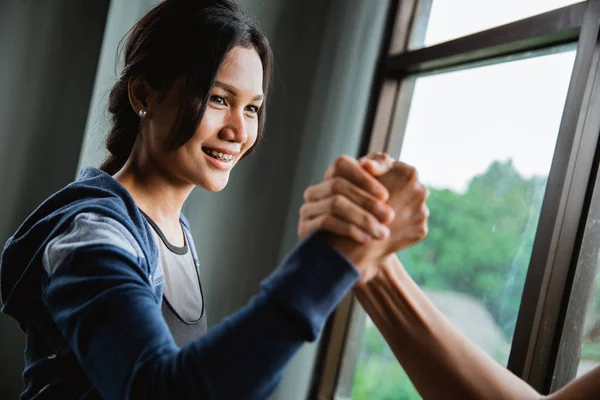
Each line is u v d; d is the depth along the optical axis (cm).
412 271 220
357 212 53
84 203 82
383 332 74
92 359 60
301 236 57
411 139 233
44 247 78
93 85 256
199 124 98
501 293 182
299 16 260
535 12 182
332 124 246
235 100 103
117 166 115
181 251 106
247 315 53
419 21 238
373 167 55
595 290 150
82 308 63
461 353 72
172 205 107
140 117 105
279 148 258
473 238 196
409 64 229
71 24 256
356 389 237
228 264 259
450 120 214
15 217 255
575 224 155
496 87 195
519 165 182
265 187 258
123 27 260
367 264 56
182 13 101
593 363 147
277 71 259
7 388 250
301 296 52
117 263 68
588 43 155
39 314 81
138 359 56
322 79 252
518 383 71
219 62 98
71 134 256
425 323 73
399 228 56
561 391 68
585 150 155
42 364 81
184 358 54
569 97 158
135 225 87
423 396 72
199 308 106
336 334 243
